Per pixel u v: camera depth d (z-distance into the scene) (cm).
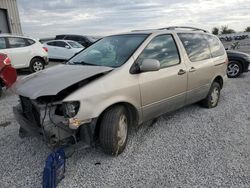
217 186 289
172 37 452
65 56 1589
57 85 313
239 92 718
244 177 304
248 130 441
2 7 1877
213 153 361
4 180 308
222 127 455
